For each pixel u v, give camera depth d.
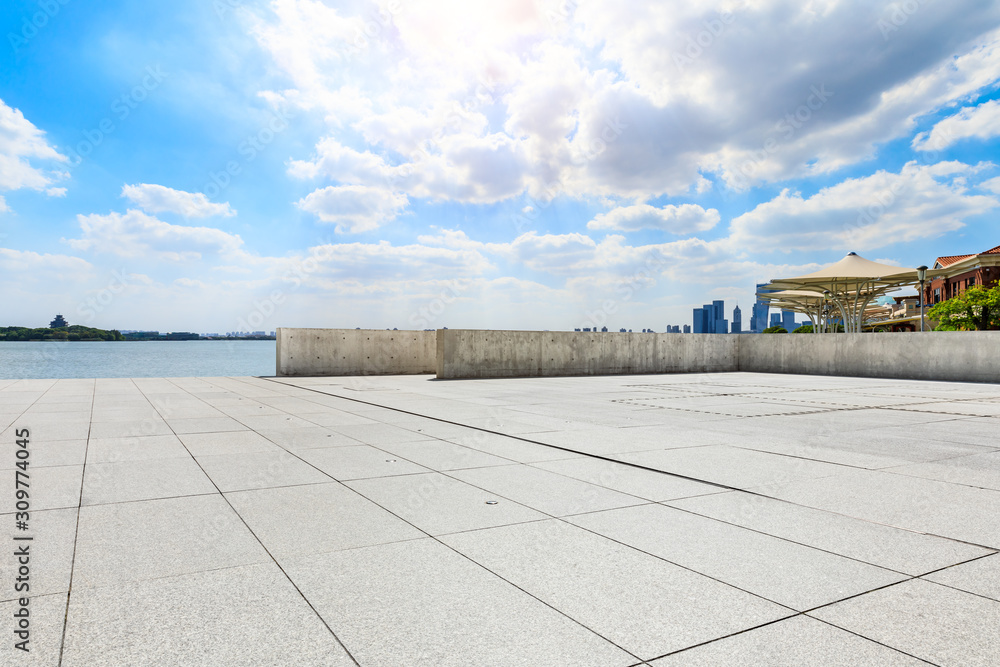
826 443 7.20
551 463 5.95
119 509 4.27
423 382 17.98
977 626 2.57
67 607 2.69
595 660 2.27
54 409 10.38
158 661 2.23
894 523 4.04
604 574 3.13
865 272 43.91
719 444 7.09
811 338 23.58
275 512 4.21
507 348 20.69
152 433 7.79
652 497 4.68
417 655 2.30
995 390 15.58
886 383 18.20
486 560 3.32
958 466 5.90
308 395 13.46
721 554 3.43
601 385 17.05
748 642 2.42
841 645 2.40
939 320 56.56
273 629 2.51
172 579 3.03
